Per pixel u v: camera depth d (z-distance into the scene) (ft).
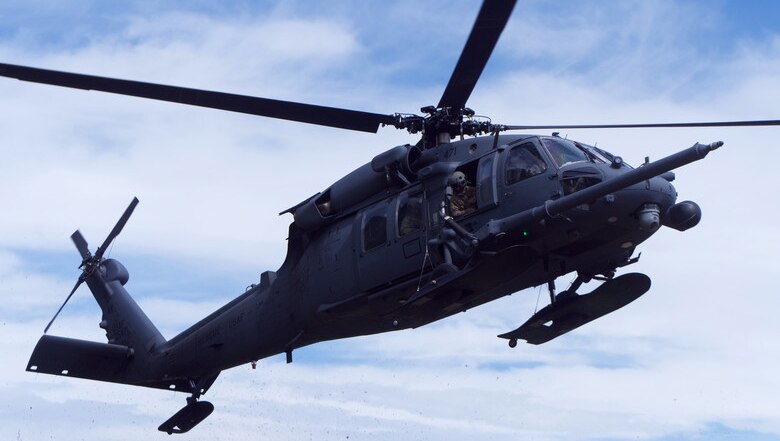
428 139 51.90
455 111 50.80
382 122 51.08
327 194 54.70
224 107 48.49
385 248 50.44
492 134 50.01
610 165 46.44
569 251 47.88
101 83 46.16
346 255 52.49
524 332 52.95
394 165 50.85
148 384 69.31
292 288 56.34
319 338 57.26
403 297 50.72
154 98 47.42
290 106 48.85
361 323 54.24
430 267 48.70
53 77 45.60
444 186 48.57
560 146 47.32
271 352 59.67
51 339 67.46
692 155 39.96
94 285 74.79
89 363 68.95
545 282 50.57
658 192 45.44
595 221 45.37
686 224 46.37
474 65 46.42
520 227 45.68
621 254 49.16
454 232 47.55
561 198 44.68
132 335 70.28
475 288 47.52
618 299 50.65
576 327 52.65
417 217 49.55
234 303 62.13
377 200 52.03
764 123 41.83
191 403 65.16
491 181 47.34
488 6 40.88
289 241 56.75
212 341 62.80
